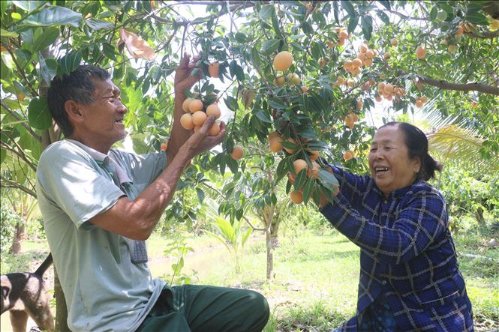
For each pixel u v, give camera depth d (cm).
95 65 209
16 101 249
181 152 183
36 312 245
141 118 321
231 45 192
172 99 323
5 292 230
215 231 975
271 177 327
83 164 174
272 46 181
